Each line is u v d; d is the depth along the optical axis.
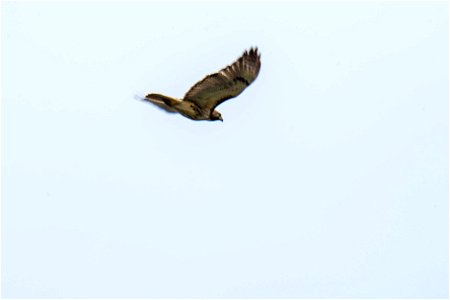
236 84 21.62
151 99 22.08
